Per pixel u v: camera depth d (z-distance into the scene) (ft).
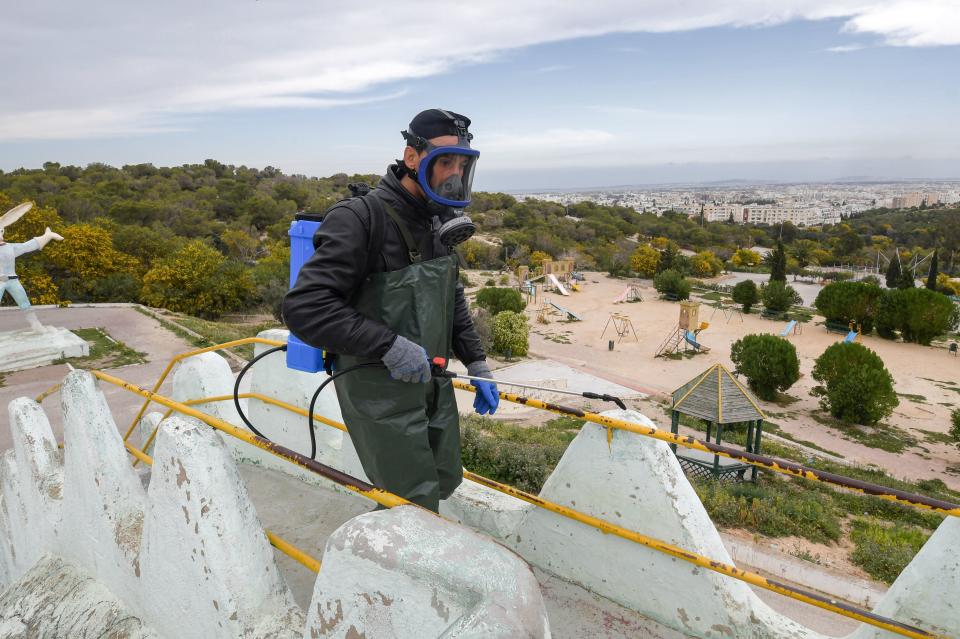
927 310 132.05
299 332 6.28
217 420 7.94
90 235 126.62
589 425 8.86
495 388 8.51
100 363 60.54
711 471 50.19
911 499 6.34
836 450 77.61
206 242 229.86
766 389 99.04
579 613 8.74
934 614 6.68
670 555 8.30
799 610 15.56
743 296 173.99
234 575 6.95
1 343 59.06
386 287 6.54
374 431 6.87
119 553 9.15
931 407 96.32
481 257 286.25
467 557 4.47
